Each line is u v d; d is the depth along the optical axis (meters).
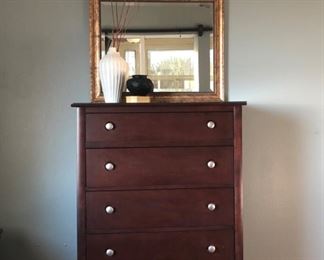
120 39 2.46
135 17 2.47
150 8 2.49
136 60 2.48
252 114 2.58
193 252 2.05
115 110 2.02
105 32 2.44
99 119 2.01
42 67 2.46
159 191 2.04
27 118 2.46
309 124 2.61
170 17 2.50
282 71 2.58
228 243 2.07
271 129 2.59
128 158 2.02
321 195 2.62
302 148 2.61
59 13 2.46
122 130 2.02
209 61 2.52
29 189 2.48
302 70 2.59
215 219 2.06
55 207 2.49
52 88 2.47
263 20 2.56
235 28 2.55
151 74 2.49
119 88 2.22
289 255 2.61
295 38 2.58
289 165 2.60
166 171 2.04
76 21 2.47
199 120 2.05
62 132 2.48
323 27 2.60
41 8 2.45
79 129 2.00
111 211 2.01
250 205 2.58
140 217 2.03
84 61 2.48
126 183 2.02
